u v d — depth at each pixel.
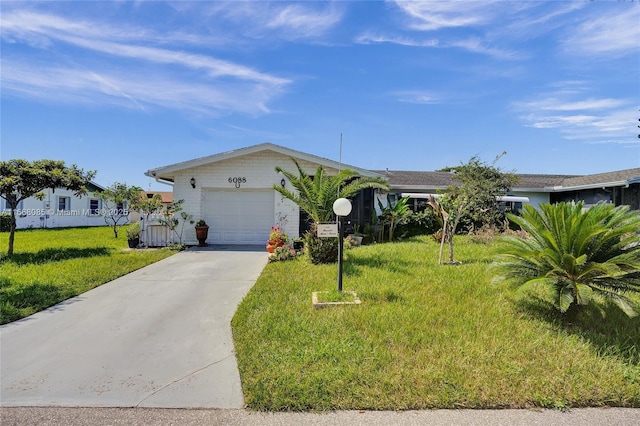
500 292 5.64
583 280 4.44
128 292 6.46
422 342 3.87
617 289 4.50
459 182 15.89
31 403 2.96
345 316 4.61
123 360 3.77
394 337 3.97
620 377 3.25
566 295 4.18
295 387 3.06
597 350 3.77
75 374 3.46
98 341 4.27
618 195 14.15
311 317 4.69
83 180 11.31
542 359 3.55
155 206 12.53
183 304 5.75
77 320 5.00
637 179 12.93
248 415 2.78
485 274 6.69
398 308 4.88
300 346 3.84
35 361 3.74
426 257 8.84
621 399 2.95
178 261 9.59
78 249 11.60
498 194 14.46
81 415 2.79
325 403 2.87
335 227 5.73
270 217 13.16
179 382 3.31
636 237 4.30
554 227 4.64
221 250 11.62
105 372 3.50
